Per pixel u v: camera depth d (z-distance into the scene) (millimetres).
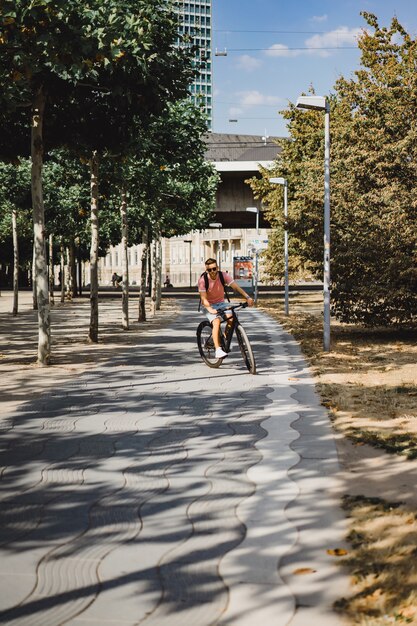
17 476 6047
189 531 4742
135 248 115375
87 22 10539
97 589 3885
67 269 46344
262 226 67625
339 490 5555
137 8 13047
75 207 31047
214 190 37062
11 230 48344
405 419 8172
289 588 3850
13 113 13695
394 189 18016
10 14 9594
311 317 28297
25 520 4988
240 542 4531
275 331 21516
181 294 60688
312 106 16328
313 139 35406
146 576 4047
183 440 7312
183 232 39406
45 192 30469
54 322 25594
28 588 3906
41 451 6879
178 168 20484
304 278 39469
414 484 5660
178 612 3611
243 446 7039
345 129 20344
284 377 11789
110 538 4633
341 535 4609
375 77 27031
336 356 14734
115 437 7453
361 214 18266
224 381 11359
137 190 21547
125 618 3559
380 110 19656
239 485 5750
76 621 3533
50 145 15000
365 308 17812
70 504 5324
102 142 14914
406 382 11039
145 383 11141
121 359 14297
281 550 4387
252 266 54188
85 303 42688
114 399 9719
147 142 16250
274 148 65250
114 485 5781
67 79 12328
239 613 3590
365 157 18844
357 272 17812
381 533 4582
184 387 10742
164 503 5328
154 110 13531
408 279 17062
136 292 71000
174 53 13898
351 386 10656
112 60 11008
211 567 4152
